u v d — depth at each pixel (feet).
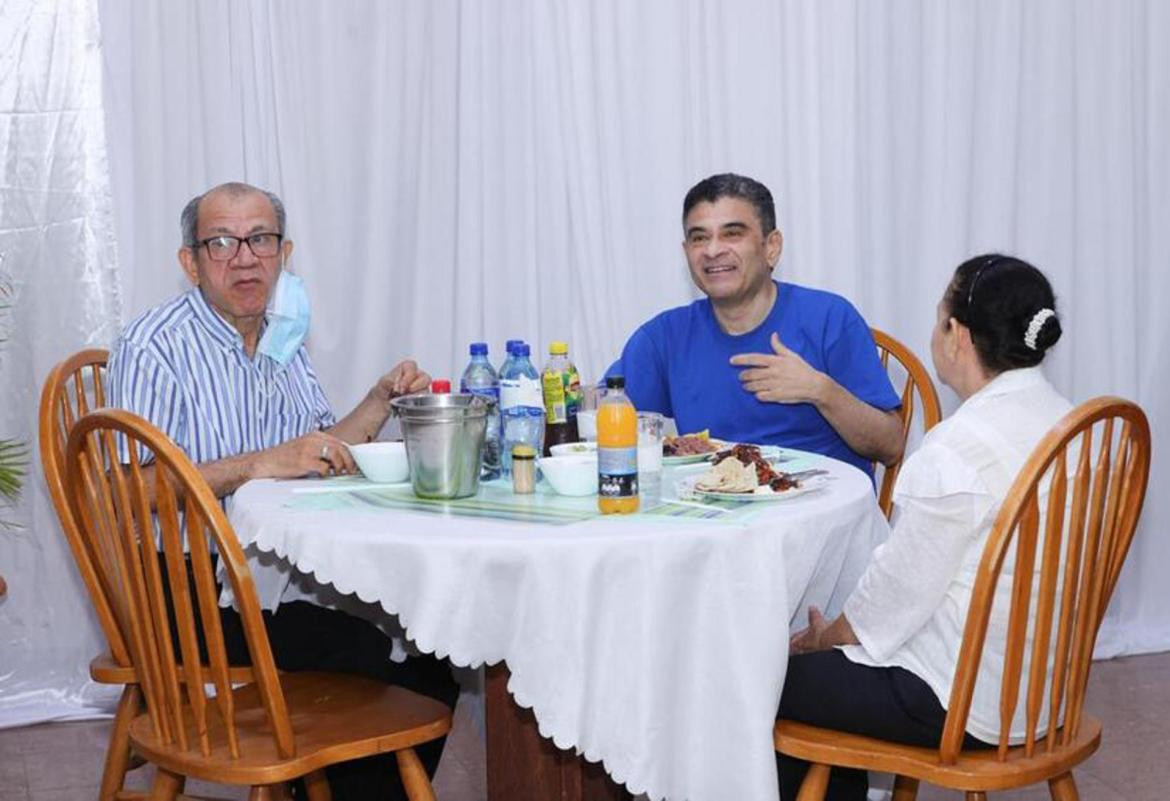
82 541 7.59
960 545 6.11
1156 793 9.46
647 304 12.32
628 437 6.63
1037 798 9.41
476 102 11.64
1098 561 6.45
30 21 10.84
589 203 11.93
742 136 12.32
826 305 9.53
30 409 11.15
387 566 6.27
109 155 11.03
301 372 9.27
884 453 9.15
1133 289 12.96
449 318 12.03
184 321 8.55
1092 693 11.65
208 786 10.07
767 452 8.29
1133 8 12.75
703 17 12.09
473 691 9.35
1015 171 12.75
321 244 11.56
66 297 11.10
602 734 6.25
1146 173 13.03
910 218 12.69
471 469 7.13
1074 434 5.89
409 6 11.57
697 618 6.36
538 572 6.11
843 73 12.20
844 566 7.13
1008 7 12.49
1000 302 6.39
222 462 7.87
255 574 7.35
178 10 11.03
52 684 11.48
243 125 11.23
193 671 6.36
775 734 6.61
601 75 11.91
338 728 6.70
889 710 6.45
